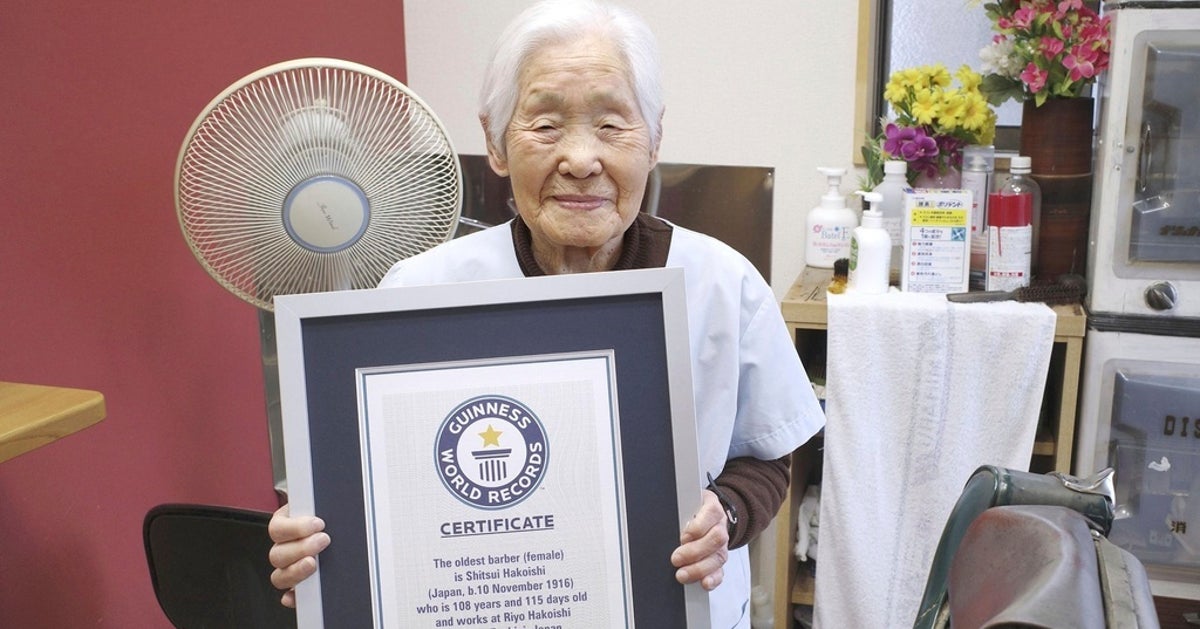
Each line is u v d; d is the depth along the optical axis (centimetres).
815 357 240
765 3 247
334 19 240
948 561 85
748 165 256
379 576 96
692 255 126
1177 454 201
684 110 258
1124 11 189
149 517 133
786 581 222
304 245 150
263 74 143
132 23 179
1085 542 61
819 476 256
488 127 115
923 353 198
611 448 98
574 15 107
